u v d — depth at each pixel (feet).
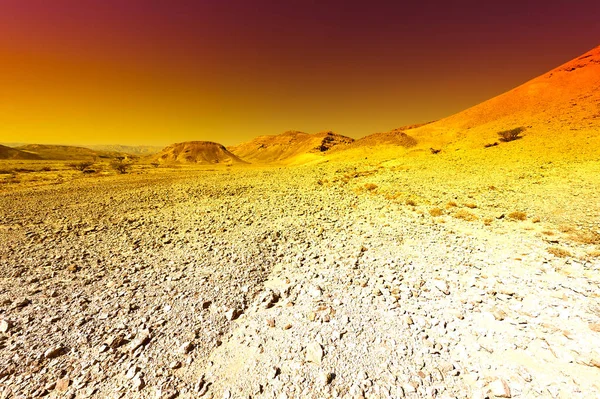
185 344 17.25
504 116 259.60
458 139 231.50
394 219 50.49
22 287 25.27
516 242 35.65
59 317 20.42
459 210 54.29
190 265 30.55
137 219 54.90
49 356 16.26
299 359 16.24
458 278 26.55
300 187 105.60
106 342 17.57
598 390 13.51
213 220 53.06
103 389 14.17
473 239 37.88
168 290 24.67
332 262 31.12
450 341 17.63
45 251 35.32
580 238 34.55
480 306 21.61
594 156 97.04
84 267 30.09
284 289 24.94
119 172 252.83
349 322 19.75
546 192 61.87
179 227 48.11
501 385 13.70
